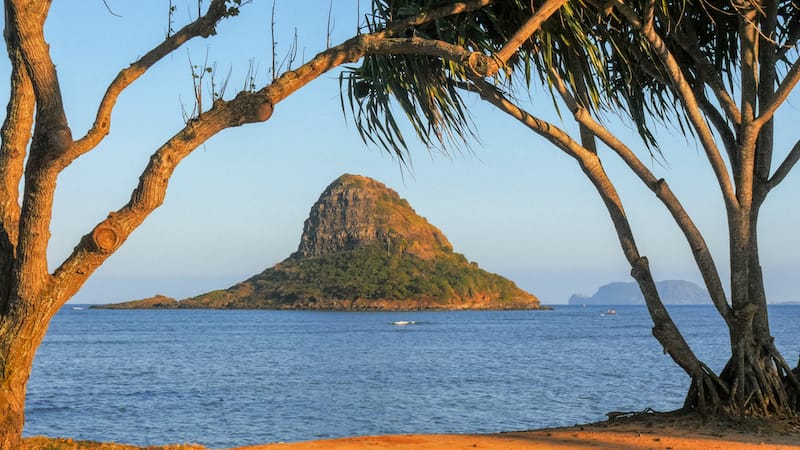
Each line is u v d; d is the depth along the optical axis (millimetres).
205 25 6848
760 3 9531
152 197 6457
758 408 9812
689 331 89375
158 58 6758
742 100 9867
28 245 6258
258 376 35281
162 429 19562
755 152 10336
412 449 8266
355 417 21125
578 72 8984
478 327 119438
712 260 10094
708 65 9859
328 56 7156
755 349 10078
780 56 10453
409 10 7762
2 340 6293
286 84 6914
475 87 9086
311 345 66562
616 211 10211
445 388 28438
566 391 26562
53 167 6285
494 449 8227
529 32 7227
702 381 10047
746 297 10078
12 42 6359
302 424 20125
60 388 30219
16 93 6500
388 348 60656
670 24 9305
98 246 6340
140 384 31672
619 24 9352
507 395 25641
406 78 8625
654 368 36656
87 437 18391
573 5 8281
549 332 96625
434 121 8609
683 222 10047
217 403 24844
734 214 10055
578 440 8805
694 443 8430
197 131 6547
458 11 7871
